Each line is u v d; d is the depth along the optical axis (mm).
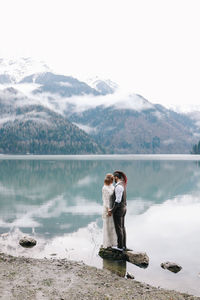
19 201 16469
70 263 6965
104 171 40969
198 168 47500
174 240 9141
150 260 7531
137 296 5277
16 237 9375
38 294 5082
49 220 11773
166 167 50969
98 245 8641
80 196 18375
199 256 7836
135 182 26641
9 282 5582
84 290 5375
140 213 13141
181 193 19828
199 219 11969
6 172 38750
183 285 6129
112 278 6172
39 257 7562
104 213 8117
